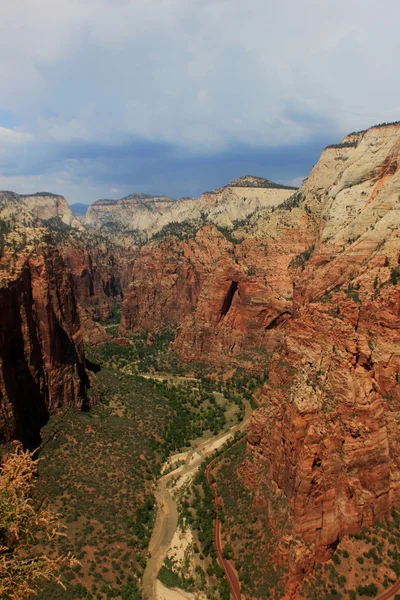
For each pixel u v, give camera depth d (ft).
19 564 102.47
